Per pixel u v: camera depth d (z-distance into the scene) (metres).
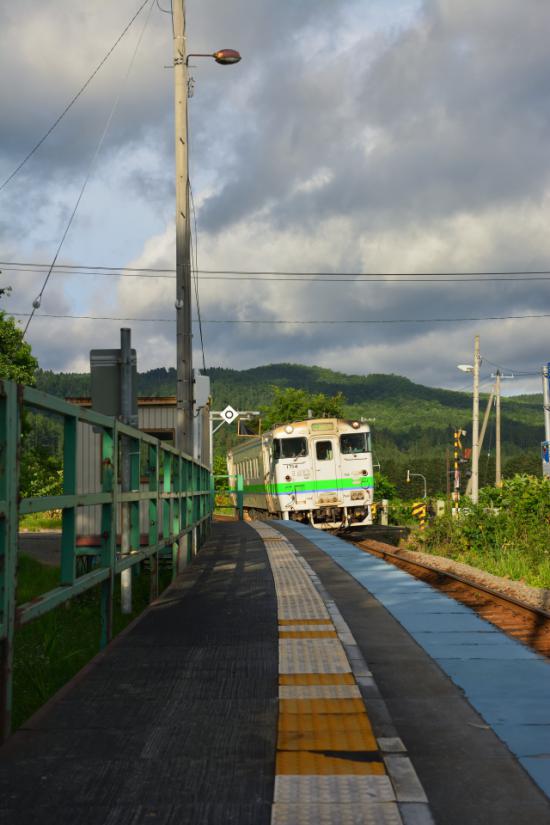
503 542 22.19
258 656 5.99
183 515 12.56
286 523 25.16
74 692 4.97
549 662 5.82
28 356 26.41
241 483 33.03
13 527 3.98
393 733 4.17
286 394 62.31
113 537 6.54
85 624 9.66
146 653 6.09
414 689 5.07
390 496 61.97
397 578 10.65
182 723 4.32
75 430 5.30
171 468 10.88
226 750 3.89
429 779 3.52
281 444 28.22
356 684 5.17
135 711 4.55
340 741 4.03
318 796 3.33
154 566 9.19
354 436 28.61
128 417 8.45
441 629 7.10
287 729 4.22
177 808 3.21
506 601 9.87
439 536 25.12
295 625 7.26
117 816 3.14
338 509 28.28
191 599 8.84
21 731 4.18
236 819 3.12
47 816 3.14
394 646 6.38
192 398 17.22
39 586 11.00
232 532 20.73
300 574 11.07
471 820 3.11
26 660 6.88
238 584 10.07
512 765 3.69
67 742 4.01
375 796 3.33
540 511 23.14
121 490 8.08
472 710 4.59
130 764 3.70
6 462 3.88
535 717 4.45
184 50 18.03
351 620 7.54
